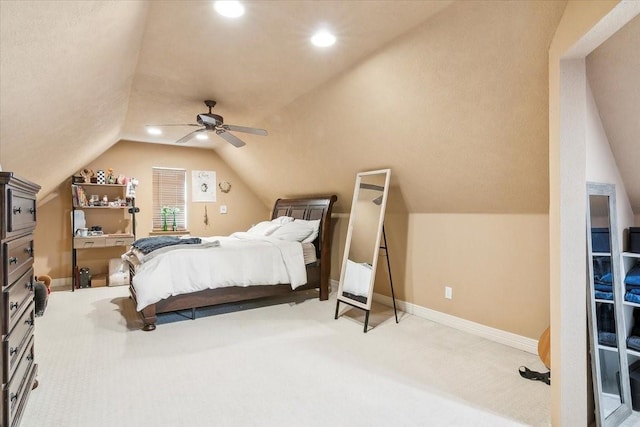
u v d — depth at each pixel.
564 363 1.78
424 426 1.88
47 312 3.93
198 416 1.95
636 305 2.03
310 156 4.57
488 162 2.78
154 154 6.06
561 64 1.76
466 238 3.37
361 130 3.53
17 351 1.72
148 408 2.02
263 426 1.87
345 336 3.21
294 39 2.50
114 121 4.11
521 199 2.84
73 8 1.40
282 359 2.69
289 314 3.90
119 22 1.89
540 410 2.04
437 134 2.91
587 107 1.83
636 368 2.19
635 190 2.21
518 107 2.30
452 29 2.20
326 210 4.64
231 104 3.95
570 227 1.77
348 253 3.91
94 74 2.30
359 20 2.25
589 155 1.85
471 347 2.96
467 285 3.36
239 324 3.54
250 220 6.96
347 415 1.97
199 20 2.26
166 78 3.22
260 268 3.93
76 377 2.38
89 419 1.91
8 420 1.54
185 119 4.56
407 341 3.09
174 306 3.51
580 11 1.56
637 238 2.17
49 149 3.01
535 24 1.90
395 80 2.79
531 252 2.88
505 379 2.40
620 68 1.74
